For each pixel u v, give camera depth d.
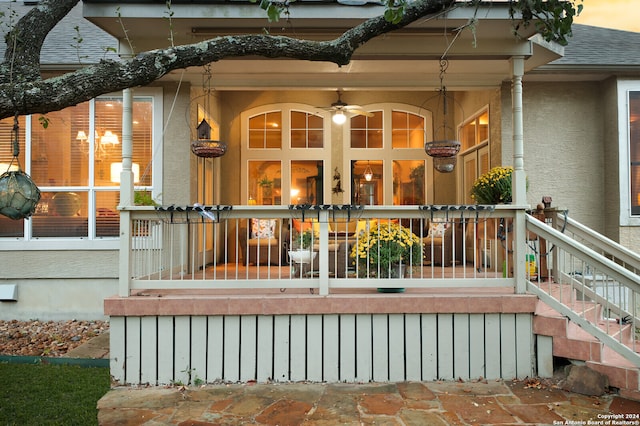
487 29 4.36
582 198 6.34
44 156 6.16
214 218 4.28
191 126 6.21
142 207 4.22
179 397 3.79
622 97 6.09
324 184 8.27
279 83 6.21
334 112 7.77
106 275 6.12
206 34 4.48
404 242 4.59
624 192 6.03
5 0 7.96
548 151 6.32
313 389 3.96
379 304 4.15
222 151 4.91
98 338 5.36
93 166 6.17
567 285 4.97
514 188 4.43
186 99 6.17
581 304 4.79
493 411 3.46
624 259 4.84
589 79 6.33
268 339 4.16
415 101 8.32
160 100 6.17
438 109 8.27
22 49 3.03
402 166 8.36
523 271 4.32
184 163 6.12
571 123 6.37
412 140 8.36
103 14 4.12
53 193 6.16
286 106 8.27
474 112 7.24
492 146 6.47
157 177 6.12
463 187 7.93
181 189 6.12
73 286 6.16
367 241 4.49
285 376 4.15
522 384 4.04
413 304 4.16
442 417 3.37
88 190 6.16
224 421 3.31
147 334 4.14
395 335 4.20
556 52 4.92
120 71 2.77
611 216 6.19
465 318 4.22
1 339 5.41
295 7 4.22
